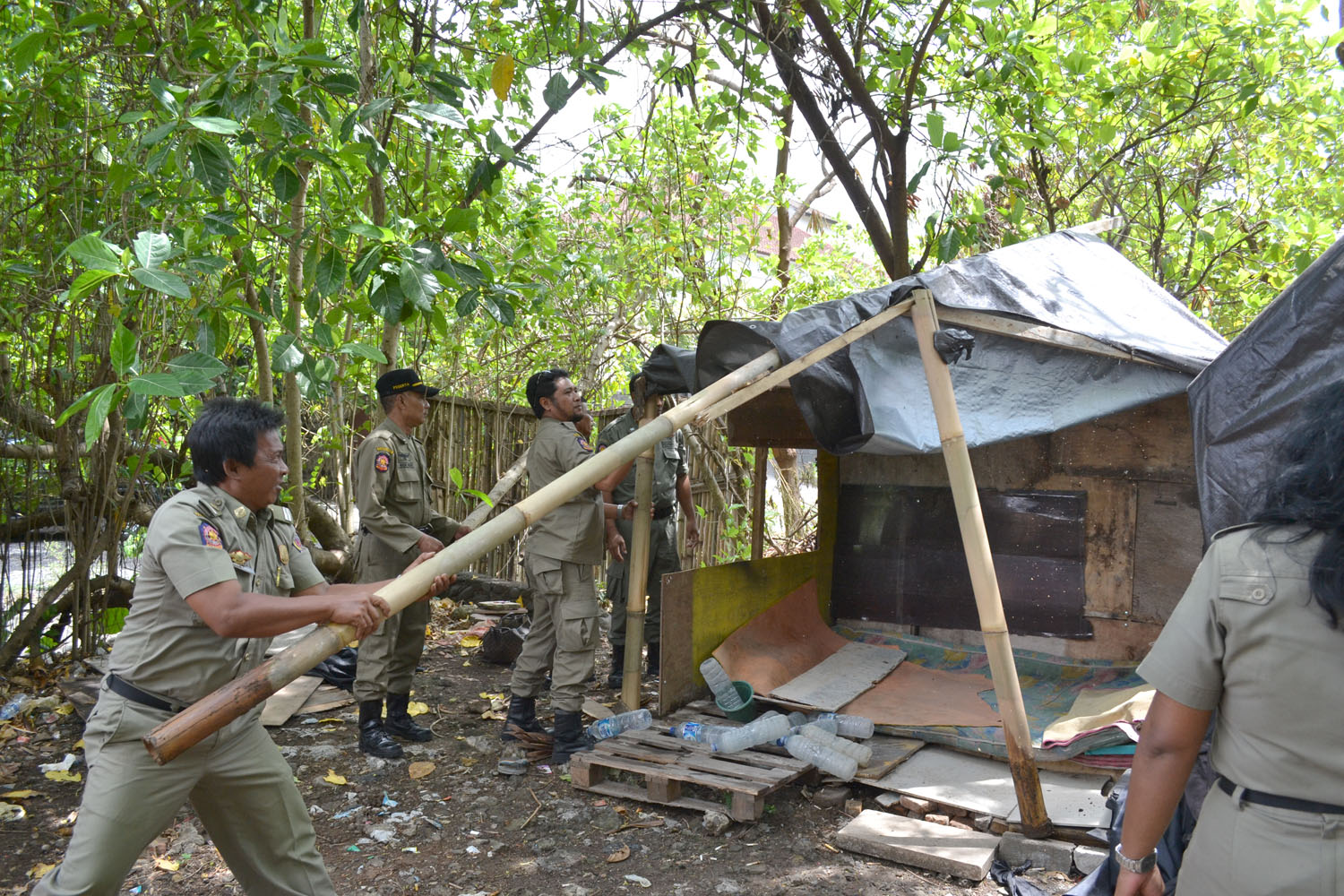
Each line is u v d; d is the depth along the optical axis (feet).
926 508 19.72
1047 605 18.20
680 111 28.30
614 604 19.75
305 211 18.45
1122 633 17.60
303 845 8.96
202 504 8.20
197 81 16.65
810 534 30.86
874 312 13.47
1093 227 19.04
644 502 17.06
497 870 11.89
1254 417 9.20
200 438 8.37
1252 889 5.23
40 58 16.81
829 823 13.20
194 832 12.53
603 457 11.09
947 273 13.98
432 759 15.44
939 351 12.35
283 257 19.26
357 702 16.97
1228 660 5.46
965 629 19.29
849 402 13.76
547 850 12.39
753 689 16.37
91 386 17.89
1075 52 21.61
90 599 19.61
